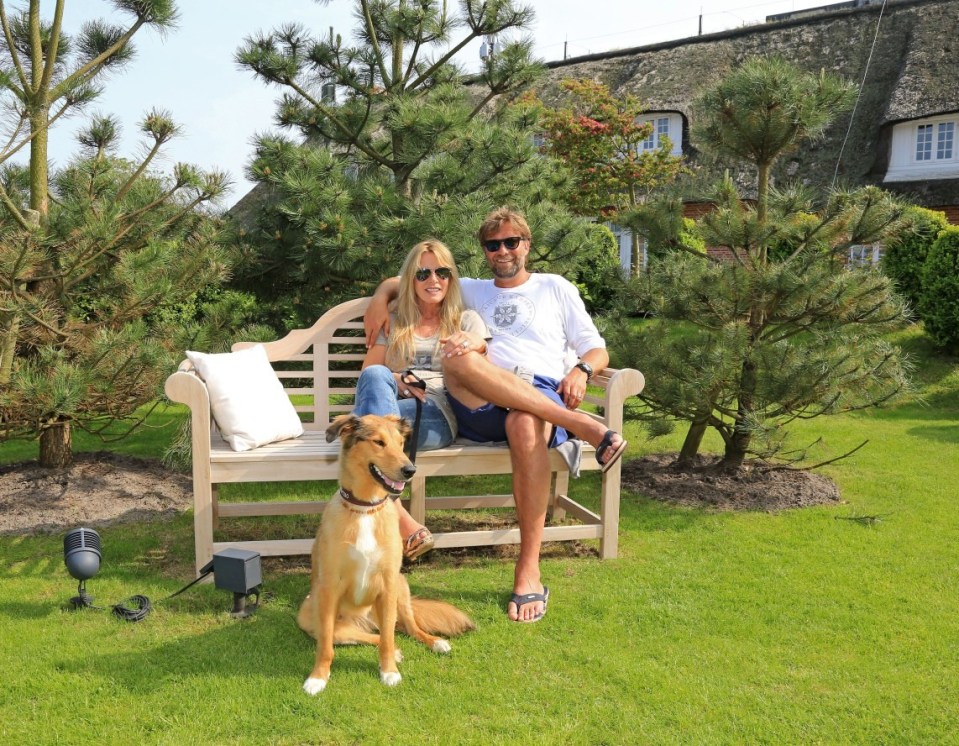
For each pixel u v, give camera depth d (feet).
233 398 13.10
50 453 18.31
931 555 14.07
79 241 16.57
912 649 10.36
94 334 16.83
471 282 15.19
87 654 9.92
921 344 35.22
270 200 22.93
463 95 23.25
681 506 17.30
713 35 71.61
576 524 16.34
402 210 20.27
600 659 9.98
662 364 17.28
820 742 8.20
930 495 18.03
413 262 13.91
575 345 14.60
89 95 18.20
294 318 23.47
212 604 11.67
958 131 55.98
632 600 11.98
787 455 21.29
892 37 62.80
